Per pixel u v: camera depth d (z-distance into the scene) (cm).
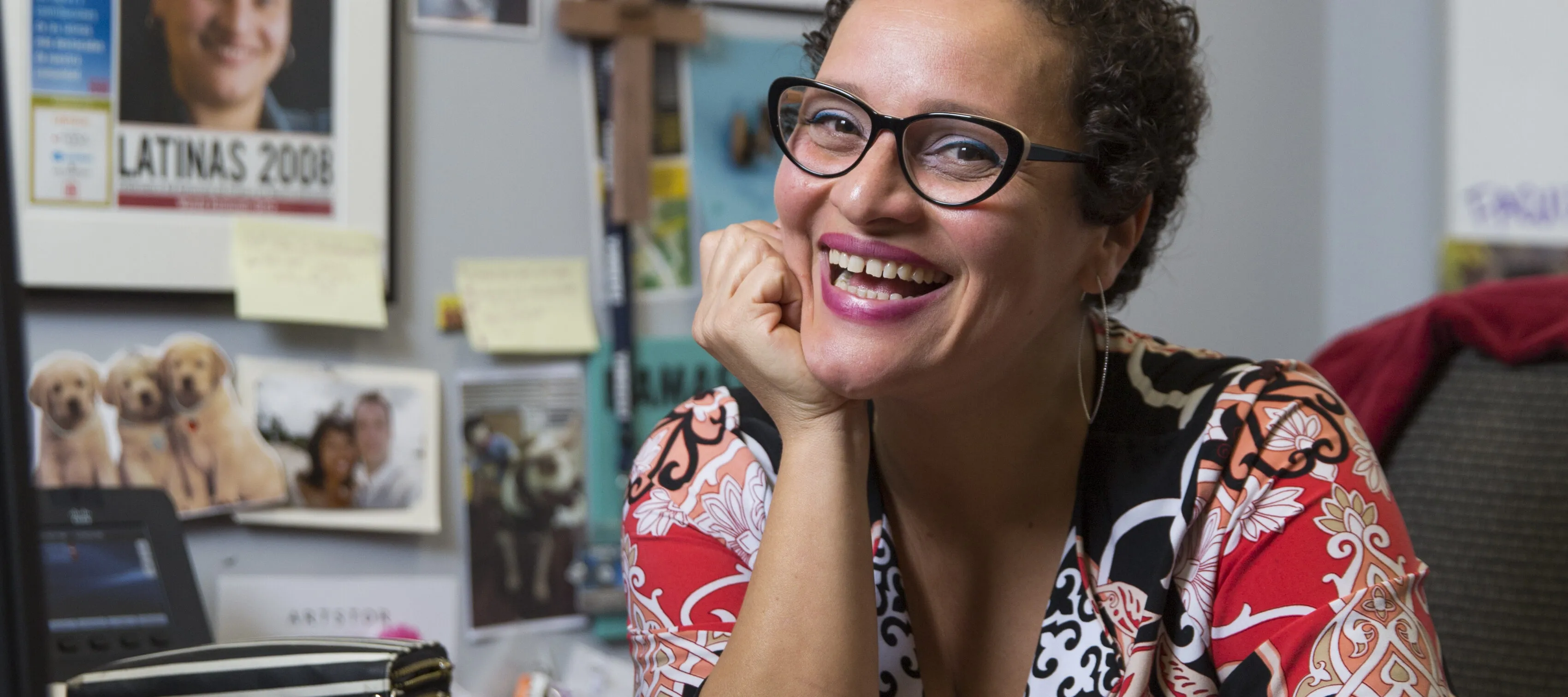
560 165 137
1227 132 174
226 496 121
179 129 120
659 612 78
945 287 68
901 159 66
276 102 123
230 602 121
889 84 66
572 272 137
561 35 136
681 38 138
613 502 138
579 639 136
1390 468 115
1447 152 176
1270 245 177
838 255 69
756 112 144
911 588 79
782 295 74
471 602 132
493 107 134
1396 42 179
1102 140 69
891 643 78
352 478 127
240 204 122
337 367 127
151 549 105
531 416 135
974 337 68
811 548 71
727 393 85
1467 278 177
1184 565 74
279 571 125
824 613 70
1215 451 74
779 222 74
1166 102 74
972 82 66
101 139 117
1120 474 77
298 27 124
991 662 78
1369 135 181
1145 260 82
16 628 31
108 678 71
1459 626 108
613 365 138
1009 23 67
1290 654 69
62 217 115
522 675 133
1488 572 107
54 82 115
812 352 70
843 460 73
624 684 135
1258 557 72
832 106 68
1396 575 70
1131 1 71
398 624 128
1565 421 104
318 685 71
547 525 135
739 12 143
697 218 142
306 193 125
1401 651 67
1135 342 84
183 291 120
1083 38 68
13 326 31
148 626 102
